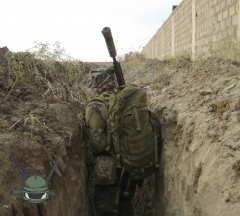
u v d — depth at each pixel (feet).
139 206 10.77
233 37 12.76
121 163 8.23
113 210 8.79
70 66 10.89
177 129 7.68
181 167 6.76
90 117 8.62
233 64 9.31
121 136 8.07
